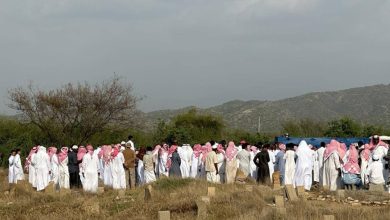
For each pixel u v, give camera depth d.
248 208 16.14
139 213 16.64
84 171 25.27
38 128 46.25
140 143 47.59
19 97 44.91
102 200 19.81
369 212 15.16
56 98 45.03
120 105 46.53
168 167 27.86
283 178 24.22
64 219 16.16
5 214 17.48
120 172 25.83
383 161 22.25
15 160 28.31
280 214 14.52
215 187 20.36
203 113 61.88
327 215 13.78
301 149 23.42
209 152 25.66
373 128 50.69
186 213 16.25
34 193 22.77
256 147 28.06
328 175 23.31
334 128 51.44
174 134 49.41
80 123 45.62
